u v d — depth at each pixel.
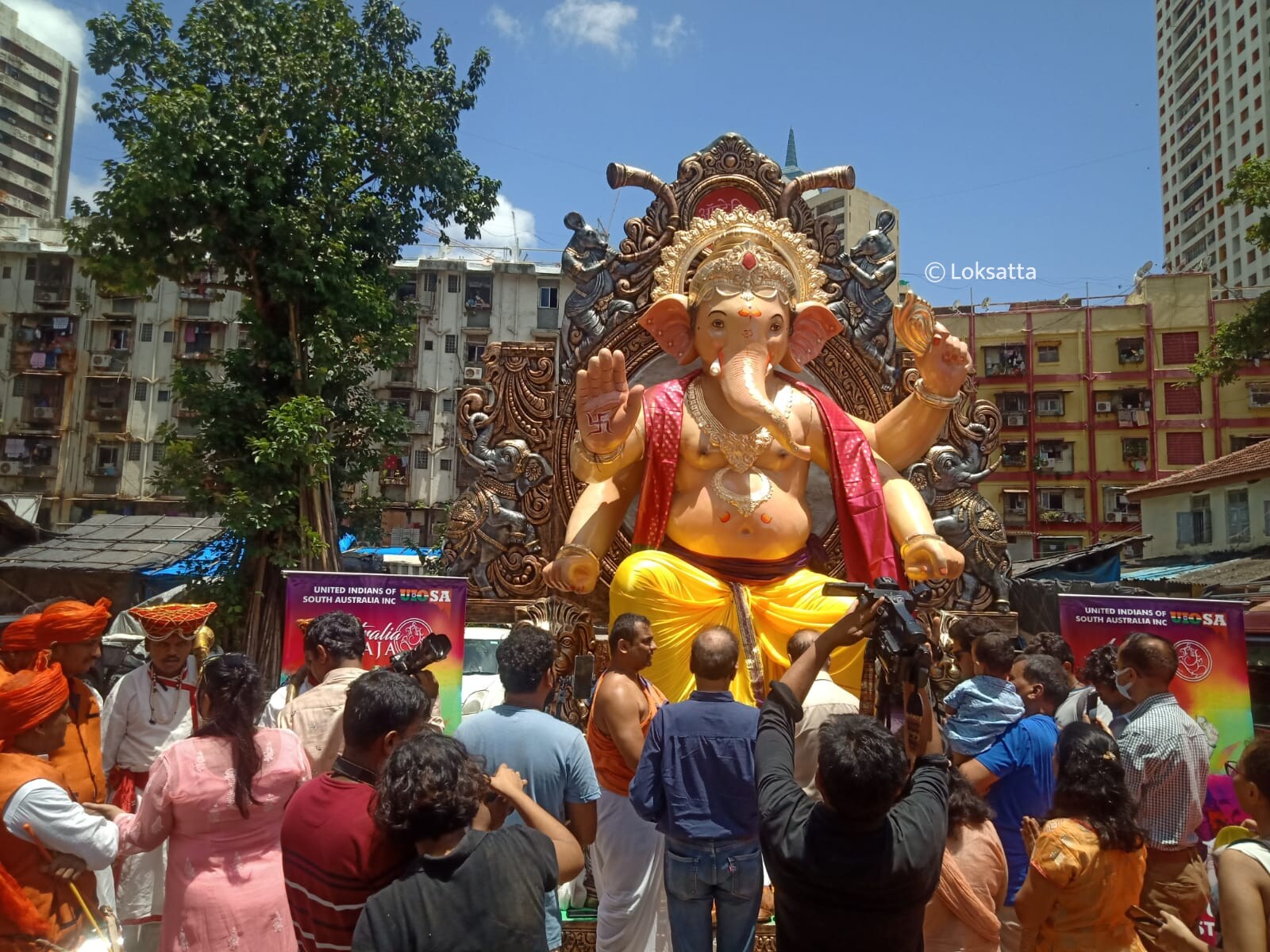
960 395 9.48
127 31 14.78
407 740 2.96
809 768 5.33
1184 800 5.07
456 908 2.68
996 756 4.86
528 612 8.81
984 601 9.25
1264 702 11.35
